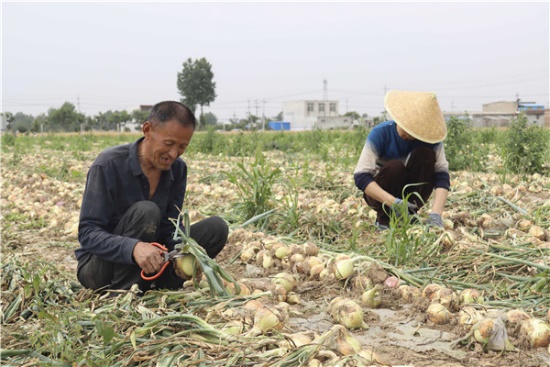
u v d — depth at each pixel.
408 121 5.14
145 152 3.44
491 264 4.10
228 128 77.31
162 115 3.18
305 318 3.38
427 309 3.29
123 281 3.50
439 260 4.33
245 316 2.93
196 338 2.71
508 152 10.45
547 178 9.76
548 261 4.07
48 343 2.75
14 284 3.60
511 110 90.31
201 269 3.43
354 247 4.71
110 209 3.50
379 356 2.61
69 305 3.34
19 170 12.77
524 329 2.92
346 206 6.38
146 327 2.80
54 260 5.08
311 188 8.49
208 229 3.71
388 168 5.41
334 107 102.25
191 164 13.67
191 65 93.12
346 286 3.85
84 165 14.07
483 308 3.19
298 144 19.33
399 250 4.30
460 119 11.50
